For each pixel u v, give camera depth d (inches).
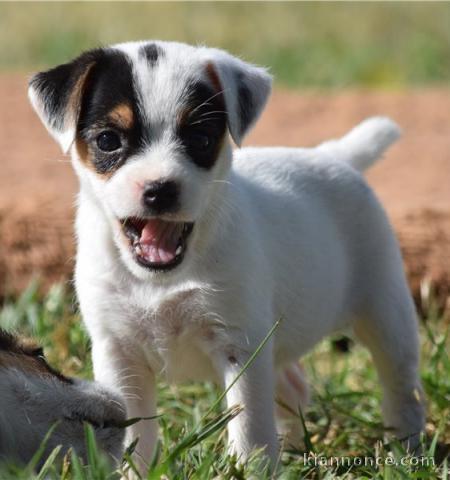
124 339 372.2
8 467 300.7
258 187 394.9
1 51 1013.8
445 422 414.0
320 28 1095.0
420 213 568.7
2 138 738.2
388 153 708.0
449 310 530.9
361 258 419.5
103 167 353.1
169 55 358.9
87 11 1114.1
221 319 358.9
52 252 555.2
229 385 354.0
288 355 398.3
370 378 472.1
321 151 433.7
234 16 1117.7
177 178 339.0
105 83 353.7
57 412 315.3
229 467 330.3
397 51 1036.5
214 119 354.6
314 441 408.8
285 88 926.4
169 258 350.3
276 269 378.9
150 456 376.5
